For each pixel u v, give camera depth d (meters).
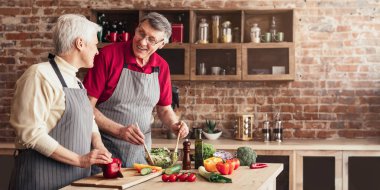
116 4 6.00
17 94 2.66
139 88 3.51
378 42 5.80
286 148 5.19
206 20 5.87
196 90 5.98
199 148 3.29
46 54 6.02
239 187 2.59
